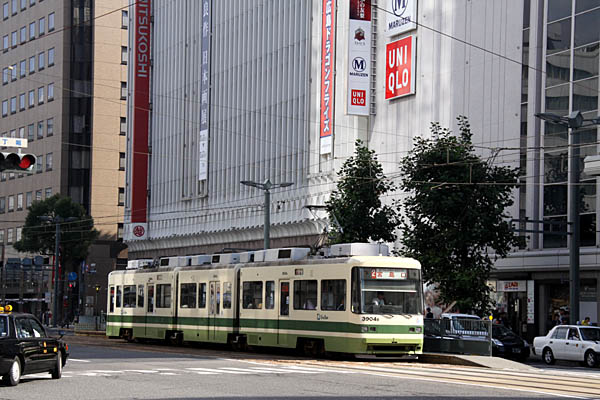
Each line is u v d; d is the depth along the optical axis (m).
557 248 48.06
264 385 21.66
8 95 126.88
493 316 50.97
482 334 34.34
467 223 42.16
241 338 38.19
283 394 19.56
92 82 114.94
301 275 34.25
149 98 96.62
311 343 33.72
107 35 115.75
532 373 26.98
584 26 47.25
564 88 48.28
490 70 53.03
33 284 109.94
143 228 95.62
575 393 20.47
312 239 68.12
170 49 92.69
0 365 21.39
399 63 60.22
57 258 84.69
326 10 65.69
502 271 51.41
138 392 20.16
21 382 23.00
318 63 68.44
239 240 79.25
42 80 119.25
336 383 22.19
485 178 43.06
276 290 35.66
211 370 26.62
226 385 21.67
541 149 49.22
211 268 40.69
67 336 63.59
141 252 98.31
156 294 45.12
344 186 47.88
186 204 88.50
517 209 50.50
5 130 127.38
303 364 29.36
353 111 62.06
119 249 103.44
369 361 32.06
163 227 92.81
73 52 115.19
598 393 20.62
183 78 89.56
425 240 43.25
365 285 31.61
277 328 35.25
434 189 42.38
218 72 84.06
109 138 115.19
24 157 24.59
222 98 83.12
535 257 49.00
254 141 77.19
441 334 36.59
